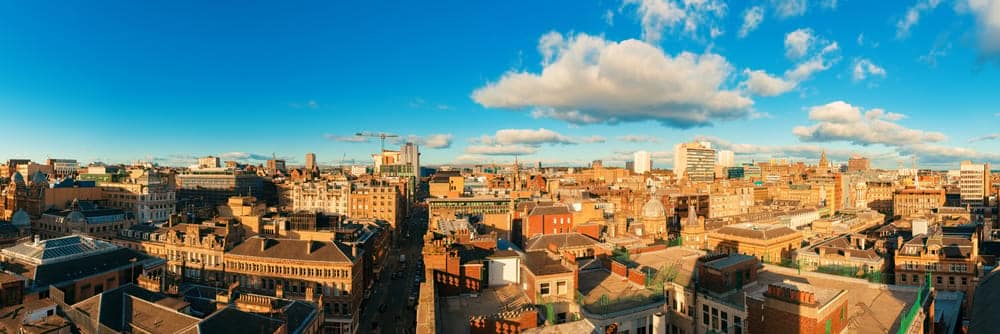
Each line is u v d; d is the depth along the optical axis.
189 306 76.81
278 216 190.25
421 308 51.12
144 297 78.75
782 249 154.12
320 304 92.19
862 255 136.25
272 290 124.38
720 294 69.56
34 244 104.31
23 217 174.75
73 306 74.94
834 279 82.38
